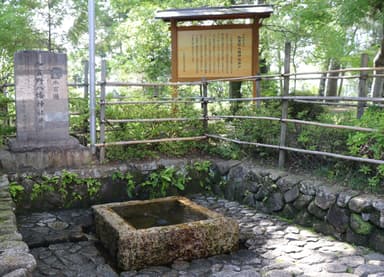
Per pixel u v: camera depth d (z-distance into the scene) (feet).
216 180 15.40
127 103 15.19
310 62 30.50
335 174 11.80
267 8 18.81
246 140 15.03
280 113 14.21
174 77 19.45
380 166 9.88
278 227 11.65
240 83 25.99
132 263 9.20
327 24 21.29
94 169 13.93
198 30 19.26
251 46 19.08
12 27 20.07
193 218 11.37
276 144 13.98
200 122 16.97
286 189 12.32
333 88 28.12
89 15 14.01
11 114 16.60
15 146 13.60
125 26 29.66
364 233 9.80
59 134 14.25
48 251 10.14
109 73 39.01
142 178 14.64
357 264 8.89
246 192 13.98
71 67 38.58
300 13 20.99
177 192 15.12
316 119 14.46
